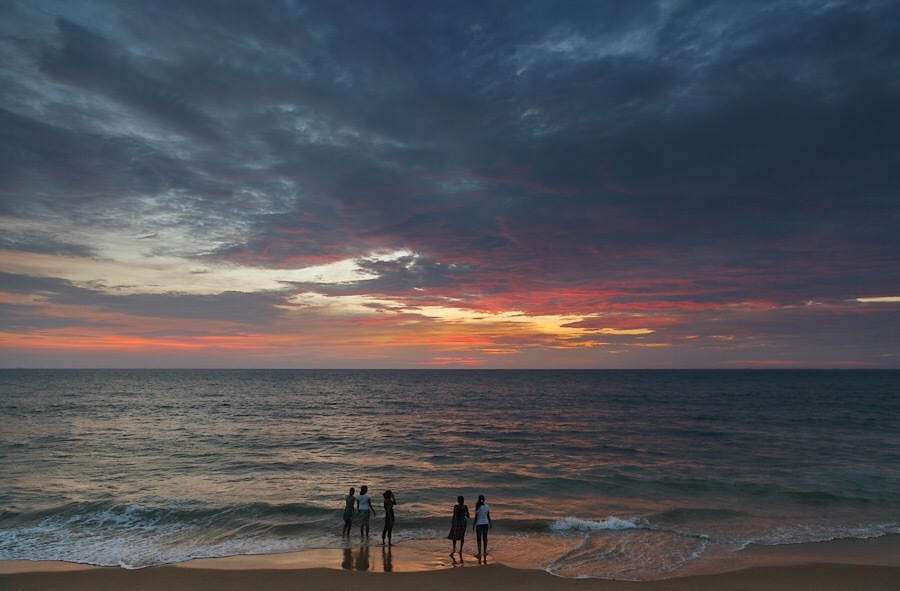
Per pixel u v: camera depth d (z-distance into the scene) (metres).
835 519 18.02
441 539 16.05
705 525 17.33
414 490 22.47
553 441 38.34
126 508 19.12
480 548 14.66
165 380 168.75
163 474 26.20
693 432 42.97
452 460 30.27
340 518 18.11
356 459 30.73
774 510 19.11
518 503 20.28
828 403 76.12
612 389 122.50
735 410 64.88
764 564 13.58
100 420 53.44
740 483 23.14
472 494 21.75
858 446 34.69
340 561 14.01
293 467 28.09
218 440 39.31
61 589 12.02
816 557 14.34
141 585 12.24
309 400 87.19
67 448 35.00
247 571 13.12
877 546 15.28
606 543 15.47
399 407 73.44
